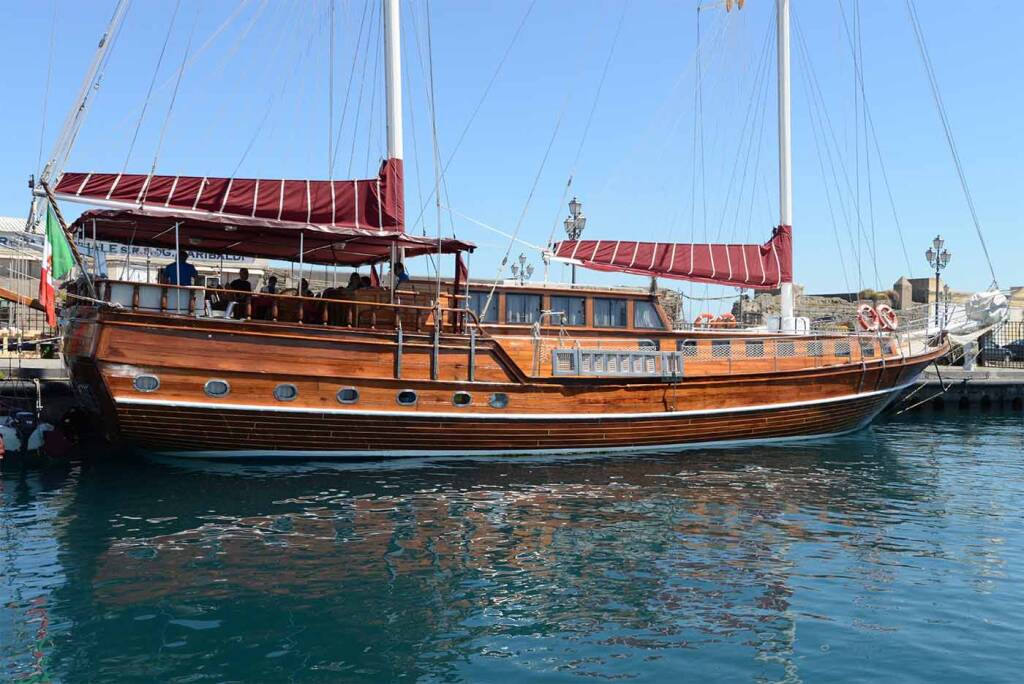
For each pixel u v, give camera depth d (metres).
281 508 11.52
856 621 7.54
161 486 12.76
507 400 15.91
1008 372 32.31
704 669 6.48
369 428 14.95
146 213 13.41
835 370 19.39
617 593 8.25
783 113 21.33
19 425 14.59
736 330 19.91
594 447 17.00
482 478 13.98
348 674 6.32
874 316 20.91
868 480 14.80
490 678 6.29
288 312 15.05
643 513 11.76
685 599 8.09
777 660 6.66
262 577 8.53
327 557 9.27
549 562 9.26
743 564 9.30
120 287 13.34
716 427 18.19
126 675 6.22
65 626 7.14
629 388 17.02
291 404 14.21
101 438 16.31
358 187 14.91
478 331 15.98
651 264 18.86
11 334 24.20
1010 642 7.05
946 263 34.84
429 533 10.38
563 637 7.11
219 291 13.91
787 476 14.98
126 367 13.20
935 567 9.24
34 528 10.28
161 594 7.97
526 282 17.61
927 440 21.59
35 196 13.08
